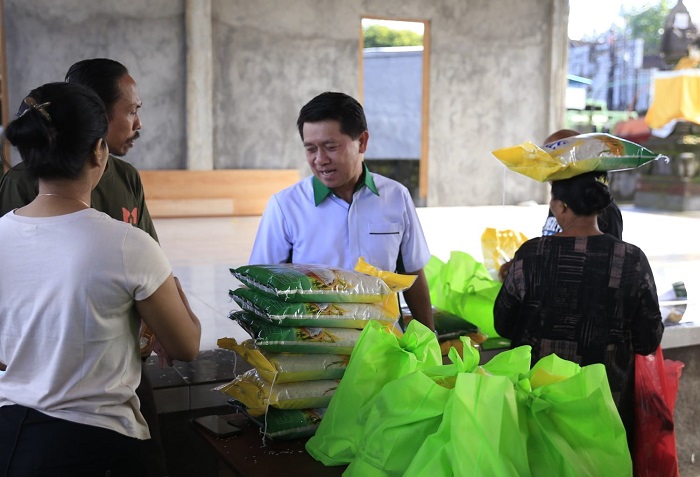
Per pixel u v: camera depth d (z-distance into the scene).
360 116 2.53
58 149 1.61
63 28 11.21
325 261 2.68
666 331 3.58
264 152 12.59
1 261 1.64
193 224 10.89
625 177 14.85
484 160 14.26
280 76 12.57
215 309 5.46
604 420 1.63
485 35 14.00
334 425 1.85
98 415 1.67
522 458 1.54
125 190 2.38
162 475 1.87
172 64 11.83
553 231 3.11
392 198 2.73
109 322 1.64
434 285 3.50
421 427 1.66
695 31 14.67
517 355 1.79
